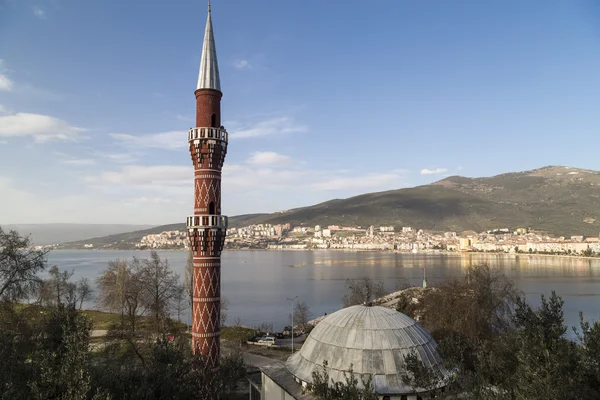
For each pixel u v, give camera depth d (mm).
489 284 86438
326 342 39125
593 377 21531
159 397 28766
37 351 29938
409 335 38250
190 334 91562
